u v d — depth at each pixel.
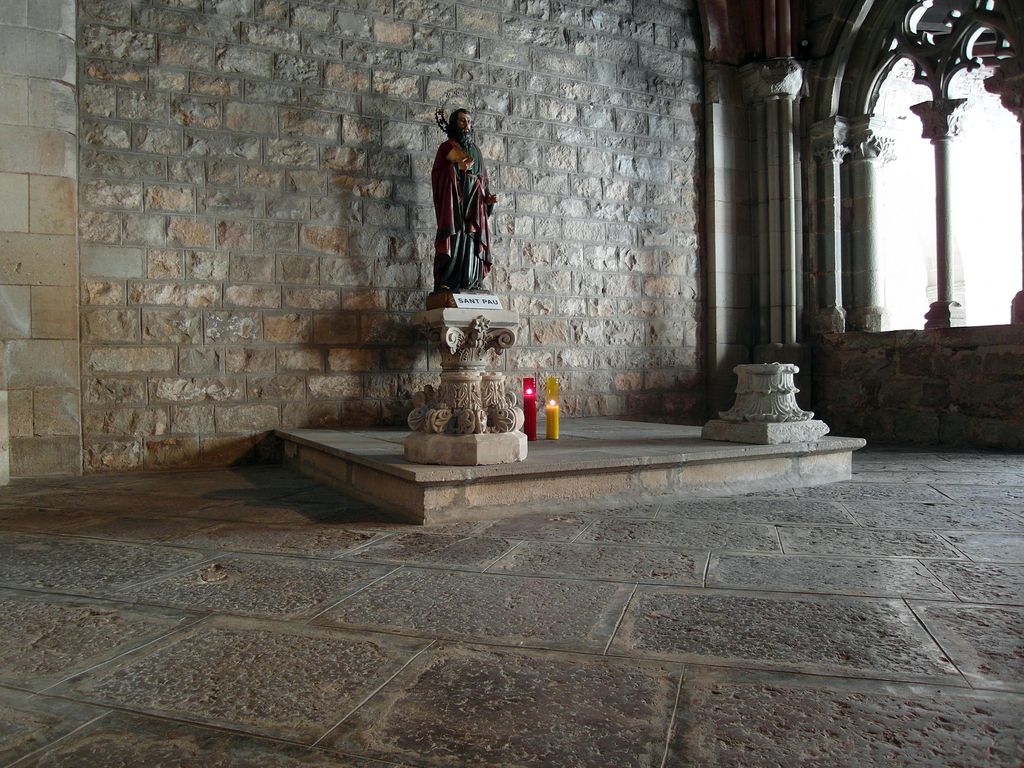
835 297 9.52
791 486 5.50
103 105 6.66
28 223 6.32
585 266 8.85
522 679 2.22
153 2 6.84
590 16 8.94
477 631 2.62
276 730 1.94
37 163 6.35
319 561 3.54
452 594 3.02
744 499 5.04
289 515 4.61
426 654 2.42
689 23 9.59
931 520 4.32
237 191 7.13
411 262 7.89
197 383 6.95
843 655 2.37
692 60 9.59
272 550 3.75
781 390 5.68
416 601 2.94
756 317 9.77
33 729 1.95
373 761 1.78
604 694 2.12
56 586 3.19
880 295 9.55
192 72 6.98
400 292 7.83
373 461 4.79
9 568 3.46
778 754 1.79
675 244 9.44
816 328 9.59
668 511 4.66
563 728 1.93
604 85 9.01
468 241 7.27
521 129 8.50
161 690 2.18
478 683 2.20
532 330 8.53
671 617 2.74
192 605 2.93
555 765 1.75
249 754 1.82
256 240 7.20
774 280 9.52
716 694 2.11
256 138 7.21
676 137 9.46
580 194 8.84
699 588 3.08
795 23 9.53
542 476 4.66
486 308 7.05
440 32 8.08
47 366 6.38
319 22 7.49
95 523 4.43
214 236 7.04
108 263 6.65
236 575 3.32
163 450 6.81
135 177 6.76
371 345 7.69
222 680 2.24
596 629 2.62
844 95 9.53
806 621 2.68
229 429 7.07
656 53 9.35
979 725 1.92
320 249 7.47
